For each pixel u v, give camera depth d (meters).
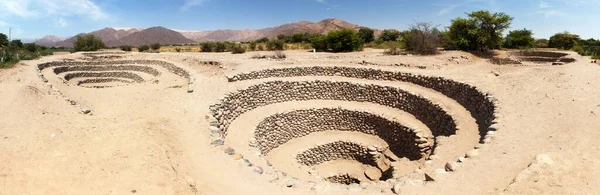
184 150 9.70
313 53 35.62
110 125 11.10
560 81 15.59
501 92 14.42
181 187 7.39
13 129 10.59
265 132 16.25
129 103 15.45
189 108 14.04
